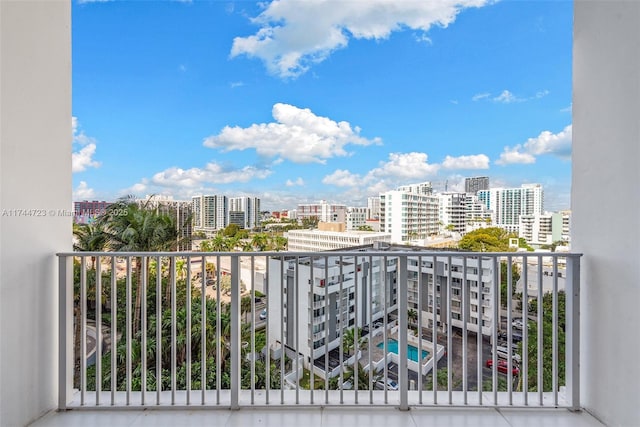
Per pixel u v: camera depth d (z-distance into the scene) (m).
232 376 1.77
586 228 1.78
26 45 1.65
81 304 1.80
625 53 1.56
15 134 1.57
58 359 1.81
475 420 1.70
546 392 1.97
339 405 1.79
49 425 1.65
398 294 1.79
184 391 1.99
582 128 1.82
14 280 1.57
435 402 1.79
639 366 1.48
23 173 1.62
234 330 1.77
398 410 1.77
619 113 1.58
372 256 1.79
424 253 1.78
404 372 1.78
